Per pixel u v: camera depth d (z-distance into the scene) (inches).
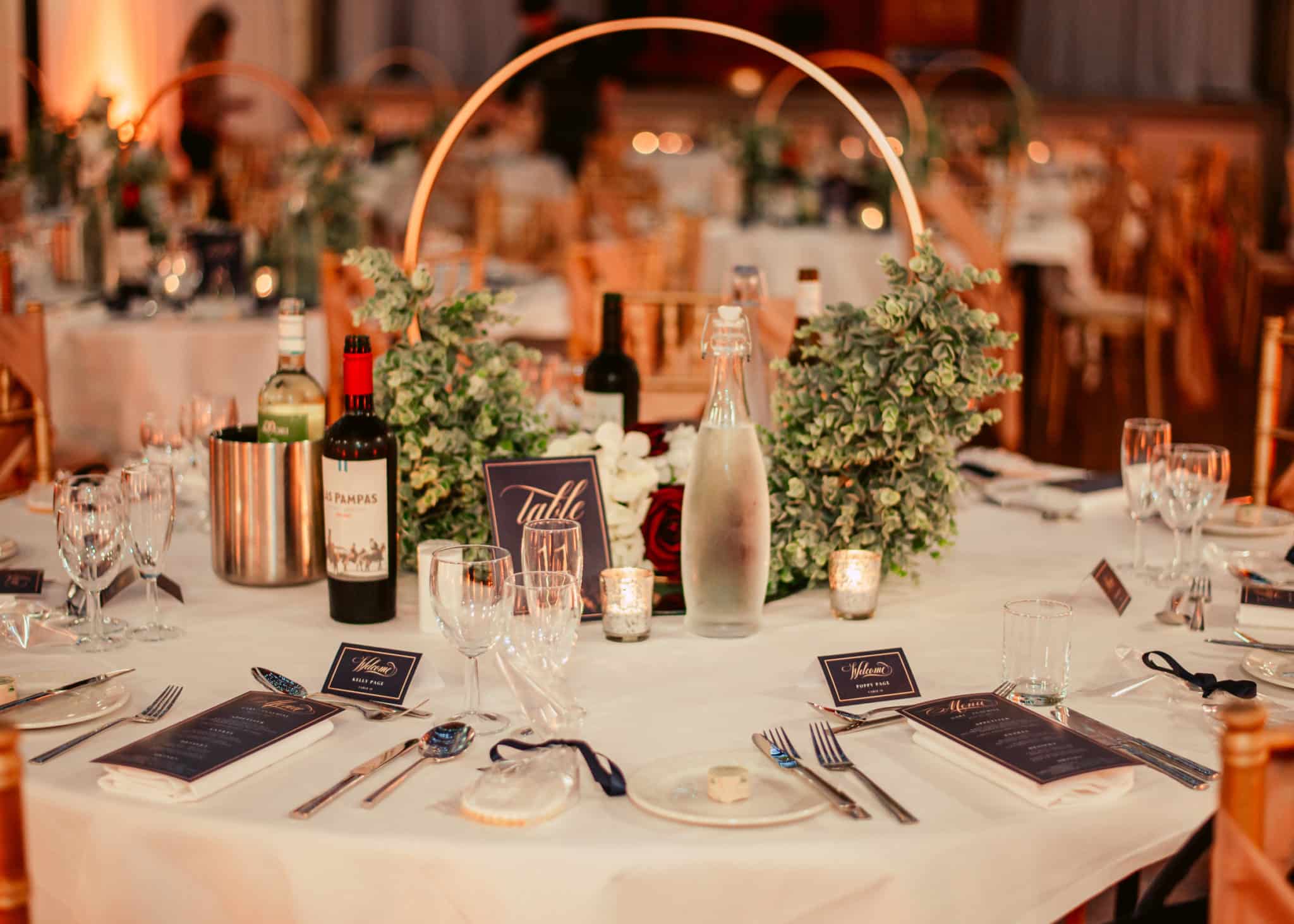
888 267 61.9
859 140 331.3
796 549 61.1
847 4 432.8
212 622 58.9
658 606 60.5
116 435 135.7
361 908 38.5
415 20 415.2
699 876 37.7
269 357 136.4
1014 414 203.2
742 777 40.4
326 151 151.4
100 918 41.0
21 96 287.0
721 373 55.7
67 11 300.7
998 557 71.7
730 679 52.1
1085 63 432.1
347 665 50.8
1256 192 346.3
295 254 147.6
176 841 39.7
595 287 153.6
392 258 64.7
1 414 103.3
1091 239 250.4
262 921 39.4
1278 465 208.4
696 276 203.8
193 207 205.5
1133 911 61.2
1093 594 63.7
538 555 51.4
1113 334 234.8
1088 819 40.5
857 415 59.9
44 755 44.0
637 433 62.2
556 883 37.5
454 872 37.8
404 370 61.6
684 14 429.7
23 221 176.1
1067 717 48.3
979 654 55.5
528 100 332.8
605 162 284.0
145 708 48.8
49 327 134.9
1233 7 423.8
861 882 38.0
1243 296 290.2
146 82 327.3
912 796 41.7
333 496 57.6
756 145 237.0
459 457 62.7
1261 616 58.9
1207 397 250.7
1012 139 279.1
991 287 193.6
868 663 51.1
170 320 140.1
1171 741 46.9
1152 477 67.6
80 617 59.2
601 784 40.9
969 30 434.6
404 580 65.6
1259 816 33.7
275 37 378.0
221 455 63.2
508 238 255.8
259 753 43.1
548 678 47.0
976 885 39.2
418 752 44.7
